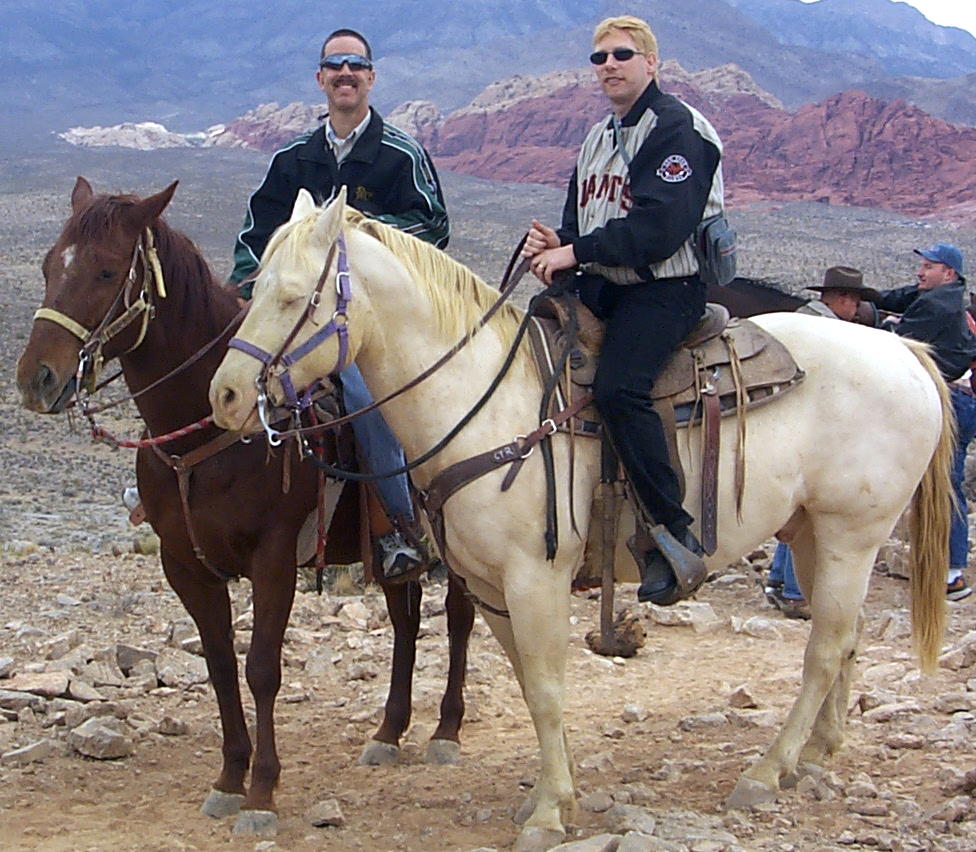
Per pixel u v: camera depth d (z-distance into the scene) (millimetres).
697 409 5273
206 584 5617
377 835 5281
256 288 4828
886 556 10102
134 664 7773
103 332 5098
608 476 5137
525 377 5129
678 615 8898
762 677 7664
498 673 7852
